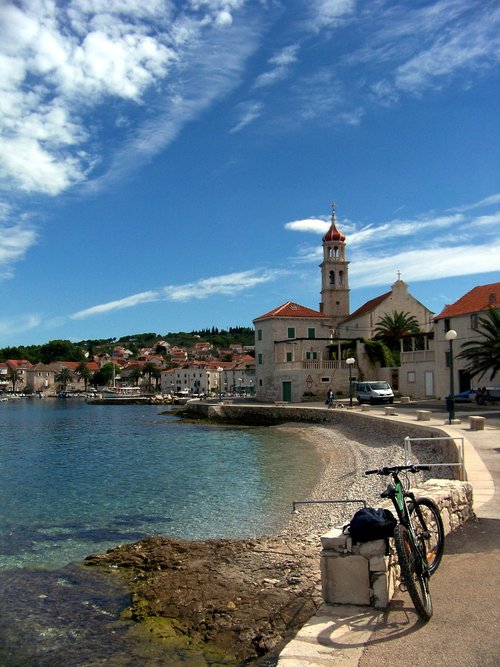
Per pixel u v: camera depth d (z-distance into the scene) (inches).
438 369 2167.8
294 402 2568.9
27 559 580.1
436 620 239.1
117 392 7682.1
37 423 2989.7
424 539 275.1
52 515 788.6
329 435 1657.2
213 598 424.5
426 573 258.7
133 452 1582.2
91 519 761.6
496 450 757.3
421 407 1803.6
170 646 361.1
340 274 3358.8
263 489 948.0
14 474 1194.6
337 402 2303.2
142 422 2839.6
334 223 3405.5
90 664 351.9
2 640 391.9
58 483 1069.1
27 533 689.0
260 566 495.2
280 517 737.6
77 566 545.3
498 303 1925.4
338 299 3329.2
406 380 2324.1
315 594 413.1
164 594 442.9
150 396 5994.1
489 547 327.9
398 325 2721.5
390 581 266.1
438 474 822.5
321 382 2554.1
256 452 1457.9
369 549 259.9
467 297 2181.3
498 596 257.8
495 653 208.5
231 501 856.9
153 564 529.0
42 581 509.0
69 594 471.8
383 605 255.9
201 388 7027.6
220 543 584.4
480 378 1817.2
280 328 2822.3
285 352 2810.0
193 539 644.1
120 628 398.6
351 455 1250.6
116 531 695.7
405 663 207.3
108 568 532.1
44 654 370.3
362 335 2982.3
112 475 1160.8
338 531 276.2
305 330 2856.8
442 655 210.4
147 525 722.8
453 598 259.3
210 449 1576.0
